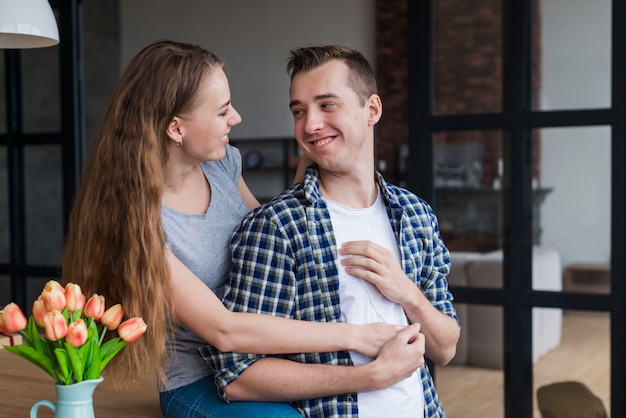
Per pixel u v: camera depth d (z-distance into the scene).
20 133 4.66
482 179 3.38
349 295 1.67
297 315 1.66
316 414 1.66
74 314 1.47
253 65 9.72
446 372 3.46
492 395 3.38
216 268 1.77
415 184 3.46
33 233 4.66
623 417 3.14
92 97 10.02
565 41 3.22
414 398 1.70
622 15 3.12
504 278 3.36
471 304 3.42
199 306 1.62
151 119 1.64
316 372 1.62
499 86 3.32
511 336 3.34
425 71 3.41
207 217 1.78
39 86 4.59
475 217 3.40
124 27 10.33
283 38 9.59
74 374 1.47
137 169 1.63
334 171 1.71
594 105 3.20
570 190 3.25
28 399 2.10
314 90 1.66
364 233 1.72
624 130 3.14
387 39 9.26
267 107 9.70
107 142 1.66
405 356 1.62
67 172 4.54
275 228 1.66
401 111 9.32
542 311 3.29
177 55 1.67
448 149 3.42
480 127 3.36
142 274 1.61
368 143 1.74
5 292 4.75
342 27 9.41
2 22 2.31
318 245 1.67
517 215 3.33
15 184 4.68
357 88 1.68
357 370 1.60
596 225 3.22
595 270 3.21
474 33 3.33
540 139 3.29
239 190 2.06
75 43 4.52
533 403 3.31
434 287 1.84
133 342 1.63
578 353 3.22
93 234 1.65
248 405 1.66
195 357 1.81
